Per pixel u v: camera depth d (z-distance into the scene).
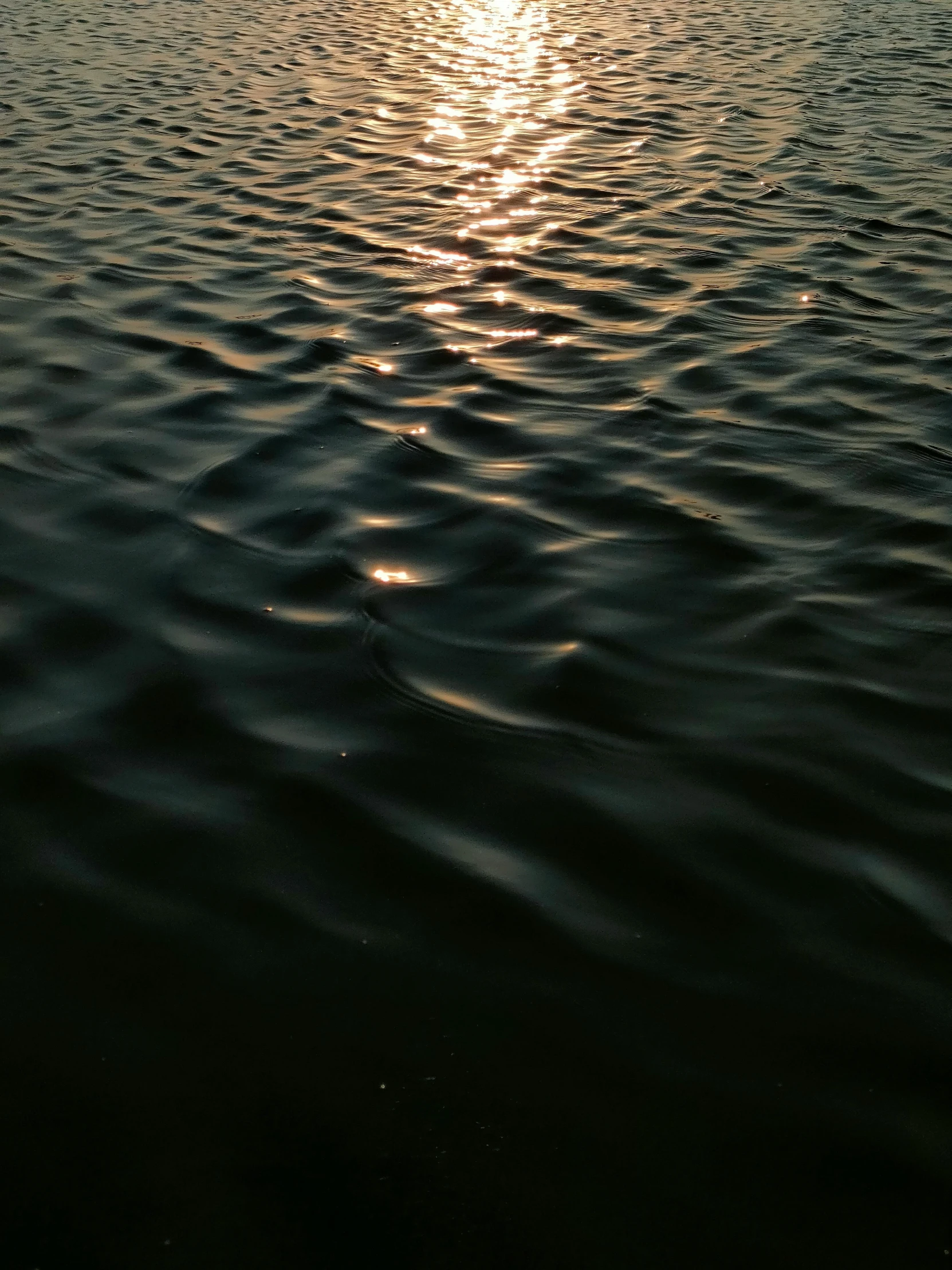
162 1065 2.38
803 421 5.38
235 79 12.52
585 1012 2.51
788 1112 2.31
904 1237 2.10
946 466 4.98
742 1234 2.10
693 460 5.00
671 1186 2.17
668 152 9.93
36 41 14.29
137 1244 2.06
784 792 3.14
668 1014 2.51
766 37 14.76
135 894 2.77
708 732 3.36
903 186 8.93
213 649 3.67
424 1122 2.28
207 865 2.86
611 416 5.41
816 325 6.50
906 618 3.92
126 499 4.56
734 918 2.74
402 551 4.26
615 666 3.63
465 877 2.84
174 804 3.04
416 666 3.61
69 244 7.68
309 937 2.67
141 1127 2.26
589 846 2.94
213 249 7.62
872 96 11.69
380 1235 2.09
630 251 7.69
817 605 3.98
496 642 3.74
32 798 3.04
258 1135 2.25
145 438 5.09
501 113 11.20
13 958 2.61
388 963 2.61
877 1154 2.23
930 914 2.76
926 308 6.74
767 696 3.52
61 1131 2.25
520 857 2.90
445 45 14.45
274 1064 2.39
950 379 5.82
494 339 6.30
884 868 2.89
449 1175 2.19
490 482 4.78
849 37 14.59
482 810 3.05
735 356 6.09
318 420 5.30
